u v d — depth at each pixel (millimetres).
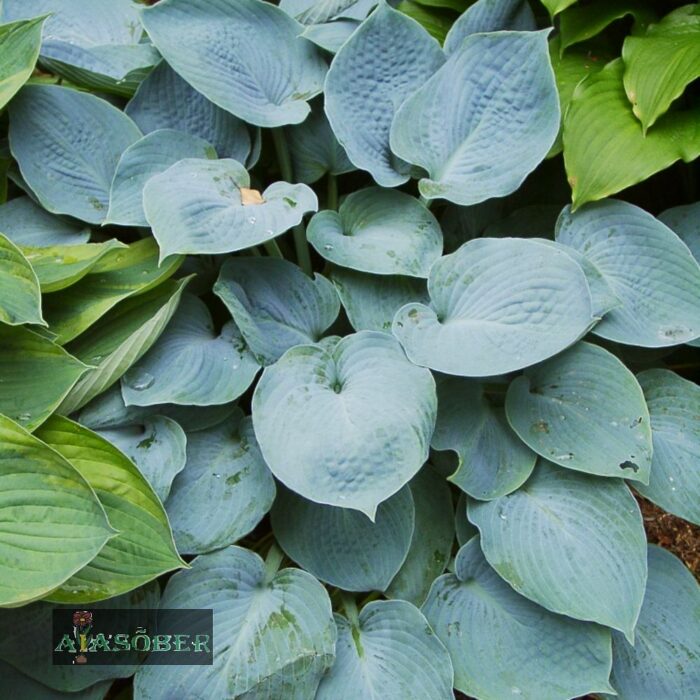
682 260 1273
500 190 1286
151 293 1271
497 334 1207
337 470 1121
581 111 1314
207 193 1244
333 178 1470
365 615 1203
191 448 1250
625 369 1227
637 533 1188
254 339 1251
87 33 1495
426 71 1367
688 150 1277
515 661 1188
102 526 998
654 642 1222
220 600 1184
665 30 1361
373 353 1217
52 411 1122
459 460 1249
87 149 1361
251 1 1391
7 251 1150
